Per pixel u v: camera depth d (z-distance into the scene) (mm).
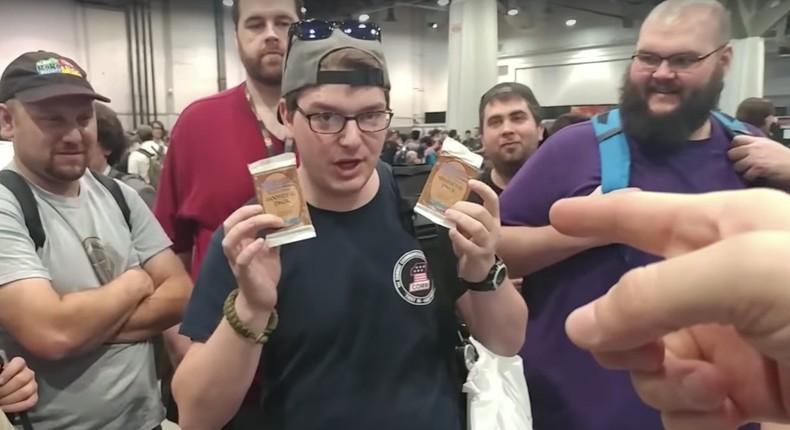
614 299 307
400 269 1155
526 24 20047
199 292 1154
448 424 1162
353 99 1069
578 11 19109
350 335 1110
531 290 1598
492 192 1083
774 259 269
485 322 1195
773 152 1370
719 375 367
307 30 1106
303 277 1119
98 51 14781
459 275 1179
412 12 20781
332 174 1102
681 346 374
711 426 370
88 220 1661
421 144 12992
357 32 1104
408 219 1210
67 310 1487
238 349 1037
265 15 1714
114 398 1607
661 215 322
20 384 1416
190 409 1084
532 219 1547
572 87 19797
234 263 988
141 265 1781
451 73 13391
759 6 13406
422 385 1147
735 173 1423
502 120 2676
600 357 347
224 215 1716
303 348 1109
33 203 1559
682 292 278
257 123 1761
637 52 1416
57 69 1582
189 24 16141
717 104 1406
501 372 1330
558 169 1519
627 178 1421
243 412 1255
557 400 1512
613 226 337
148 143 7664
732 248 278
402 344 1134
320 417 1094
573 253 1458
